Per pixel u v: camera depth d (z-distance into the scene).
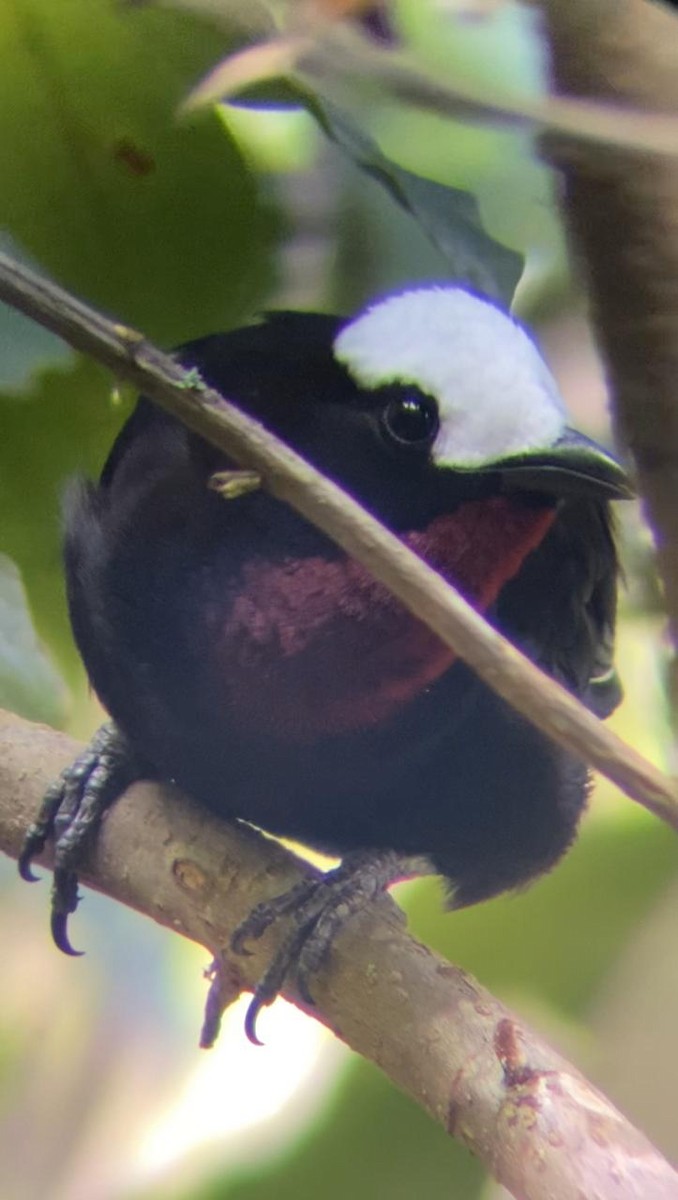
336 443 2.33
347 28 2.25
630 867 2.40
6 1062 2.52
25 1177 2.50
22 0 2.28
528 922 2.40
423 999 2.29
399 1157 2.36
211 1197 2.38
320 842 2.36
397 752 2.34
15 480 2.30
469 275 2.32
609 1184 2.26
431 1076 2.28
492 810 2.36
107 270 2.29
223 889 2.33
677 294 2.24
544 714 2.23
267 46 2.24
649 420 2.25
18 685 2.32
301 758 2.34
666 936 2.40
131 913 2.54
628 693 2.42
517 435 2.32
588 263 2.25
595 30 2.24
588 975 2.40
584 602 2.38
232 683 2.33
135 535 2.33
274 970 2.32
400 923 2.30
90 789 2.34
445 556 2.33
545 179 2.31
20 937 2.54
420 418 2.33
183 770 2.34
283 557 2.32
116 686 2.34
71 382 2.29
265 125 2.30
